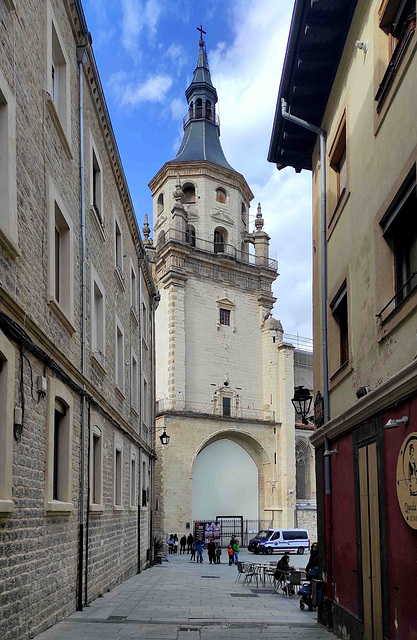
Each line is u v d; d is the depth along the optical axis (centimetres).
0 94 721
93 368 1348
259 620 1200
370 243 849
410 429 651
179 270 4459
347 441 968
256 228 5081
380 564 754
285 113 1201
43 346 893
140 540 2364
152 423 3020
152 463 2978
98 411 1383
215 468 4384
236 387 4591
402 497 656
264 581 2000
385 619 726
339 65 1070
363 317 888
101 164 1545
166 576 2197
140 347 2414
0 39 721
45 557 894
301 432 4922
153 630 1003
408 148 687
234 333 4681
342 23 1012
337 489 1044
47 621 905
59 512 964
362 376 891
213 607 1391
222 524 4306
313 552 1395
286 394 4600
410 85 683
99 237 1473
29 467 813
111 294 1667
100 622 1019
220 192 4934
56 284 1081
